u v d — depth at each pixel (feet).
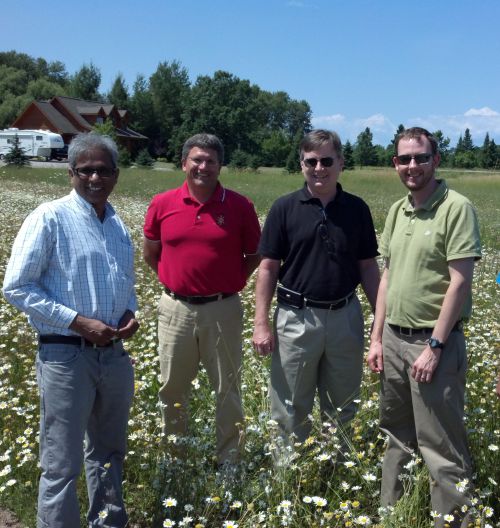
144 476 13.12
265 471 12.73
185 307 13.61
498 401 14.32
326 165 12.30
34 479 13.17
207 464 13.79
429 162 10.98
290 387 13.00
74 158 11.07
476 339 19.62
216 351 13.71
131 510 12.54
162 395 14.32
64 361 10.88
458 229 10.75
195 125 295.28
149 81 342.85
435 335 10.82
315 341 12.76
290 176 138.31
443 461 11.13
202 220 13.37
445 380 10.98
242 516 11.18
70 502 10.77
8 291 10.62
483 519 10.44
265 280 12.97
